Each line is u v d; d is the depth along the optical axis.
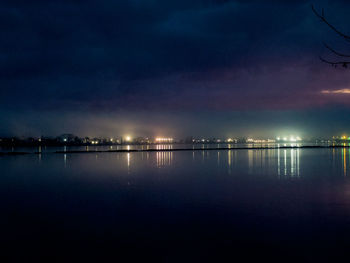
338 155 47.88
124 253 6.80
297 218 9.53
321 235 7.86
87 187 16.34
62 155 54.09
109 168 27.88
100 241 7.63
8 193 14.62
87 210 10.93
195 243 7.43
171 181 18.52
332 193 13.84
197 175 21.61
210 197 13.17
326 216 9.73
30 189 15.80
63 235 8.08
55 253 6.80
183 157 45.44
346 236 7.75
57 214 10.35
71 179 19.88
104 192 14.71
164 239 7.71
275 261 6.30
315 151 66.19
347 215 9.82
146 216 10.00
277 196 13.23
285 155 48.94
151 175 21.88
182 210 10.79
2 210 11.01
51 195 14.02
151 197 13.33
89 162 36.06
